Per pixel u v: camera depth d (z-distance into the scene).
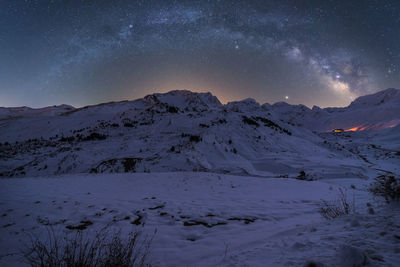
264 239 3.19
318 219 4.45
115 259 2.21
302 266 1.63
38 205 6.10
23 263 2.48
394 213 2.89
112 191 9.29
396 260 1.45
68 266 2.06
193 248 3.14
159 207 6.18
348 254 1.51
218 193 9.22
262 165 54.81
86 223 4.49
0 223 4.32
